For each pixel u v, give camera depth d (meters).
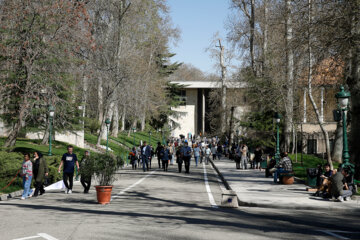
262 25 36.50
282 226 9.64
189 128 103.31
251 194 15.92
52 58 27.66
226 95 57.56
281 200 14.20
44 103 28.84
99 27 42.00
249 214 11.64
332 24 18.56
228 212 11.96
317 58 20.14
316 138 47.09
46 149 34.88
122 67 45.28
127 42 47.78
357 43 18.06
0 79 27.38
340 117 16.20
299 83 30.62
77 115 37.38
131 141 64.94
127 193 16.81
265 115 37.03
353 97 19.67
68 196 16.05
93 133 62.47
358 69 19.45
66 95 31.86
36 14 26.75
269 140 37.66
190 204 13.72
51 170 20.11
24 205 13.27
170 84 85.12
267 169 24.36
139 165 39.31
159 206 13.06
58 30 27.58
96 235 8.20
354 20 18.00
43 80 27.47
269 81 33.16
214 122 62.06
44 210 12.02
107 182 13.70
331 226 9.83
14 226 9.27
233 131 56.12
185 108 103.56
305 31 19.58
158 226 9.31
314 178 19.03
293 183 20.94
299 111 35.72
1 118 31.42
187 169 29.34
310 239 8.12
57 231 8.63
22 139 39.97
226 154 55.62
